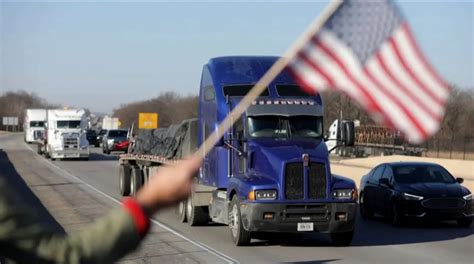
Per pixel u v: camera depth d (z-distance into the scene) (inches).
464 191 1039.6
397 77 168.9
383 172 1139.3
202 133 986.7
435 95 175.2
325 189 811.4
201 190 975.0
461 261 738.8
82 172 2249.0
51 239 123.5
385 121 174.1
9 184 126.0
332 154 3779.5
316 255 770.2
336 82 161.3
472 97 2159.2
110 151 3742.6
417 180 1082.7
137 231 124.1
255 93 157.2
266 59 951.0
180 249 776.9
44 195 1429.6
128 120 6353.3
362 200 1182.9
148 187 128.0
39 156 3331.7
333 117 1075.9
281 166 799.7
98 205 1233.4
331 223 807.7
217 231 949.8
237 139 864.9
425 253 791.7
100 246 122.5
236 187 830.5
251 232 816.3
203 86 987.9
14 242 121.1
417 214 1015.0
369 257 761.0
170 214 1135.6
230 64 930.1
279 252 787.4
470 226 1055.6
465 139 2797.7
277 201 794.8
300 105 876.0
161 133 1311.5
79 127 3029.0
